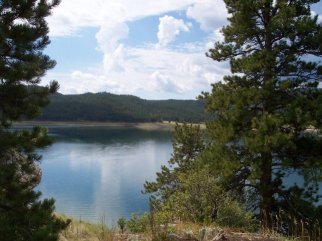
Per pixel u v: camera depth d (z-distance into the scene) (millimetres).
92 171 110188
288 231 13781
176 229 9211
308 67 18922
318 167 17078
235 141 18875
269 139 16562
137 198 76688
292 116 17188
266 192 17875
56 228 9086
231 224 10945
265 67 18469
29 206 9992
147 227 9500
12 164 9117
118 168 115688
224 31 20234
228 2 20031
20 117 10055
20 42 9805
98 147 172500
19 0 9961
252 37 19859
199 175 12250
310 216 16641
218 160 18344
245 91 18594
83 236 12750
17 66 9617
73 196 77750
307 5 19703
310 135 18578
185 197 11789
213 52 20422
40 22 10422
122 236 8820
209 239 8156
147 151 161375
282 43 19078
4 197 8875
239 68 19781
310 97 18750
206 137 20953
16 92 9570
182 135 30328
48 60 10344
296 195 17719
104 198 76188
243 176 19016
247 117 18641
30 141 9461
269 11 19359
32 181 10000
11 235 8258
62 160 130750
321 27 18672
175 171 29578
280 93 18750
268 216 16938
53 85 10359
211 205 11570
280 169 19188
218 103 19234
